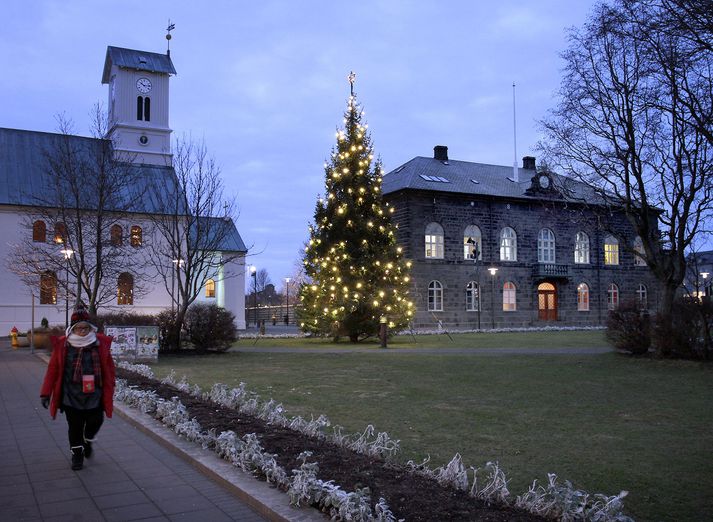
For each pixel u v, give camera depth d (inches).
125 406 432.1
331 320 1317.7
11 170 1845.5
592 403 494.9
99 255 986.7
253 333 1903.3
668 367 769.6
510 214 2106.3
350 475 244.5
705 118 665.6
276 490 235.6
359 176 1339.8
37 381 641.6
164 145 2352.4
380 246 1342.3
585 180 965.8
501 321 2060.8
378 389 576.4
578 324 2215.8
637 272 2361.0
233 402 419.5
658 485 270.5
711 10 485.4
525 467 298.5
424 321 1913.1
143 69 2313.0
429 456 304.0
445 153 2208.4
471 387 591.5
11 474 274.5
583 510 201.6
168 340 1020.5
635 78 836.0
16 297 1772.9
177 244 1163.9
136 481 261.9
